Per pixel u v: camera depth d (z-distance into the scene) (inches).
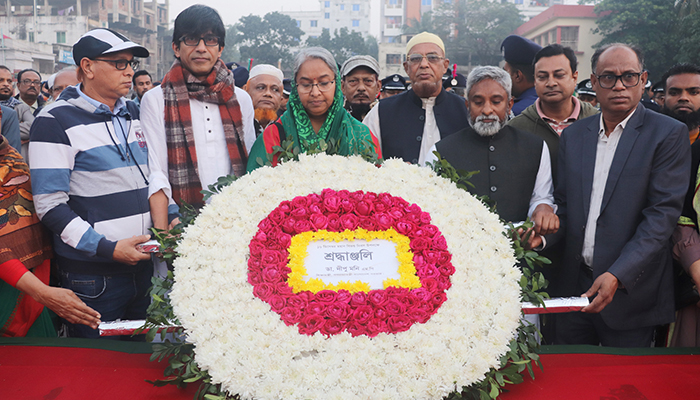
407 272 79.7
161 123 107.1
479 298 76.9
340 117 100.1
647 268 95.0
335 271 79.5
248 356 68.1
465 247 83.0
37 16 1866.4
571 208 101.0
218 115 112.8
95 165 98.0
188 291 75.1
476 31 2020.2
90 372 80.7
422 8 2674.7
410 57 130.6
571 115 129.6
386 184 90.6
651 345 109.7
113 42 98.5
